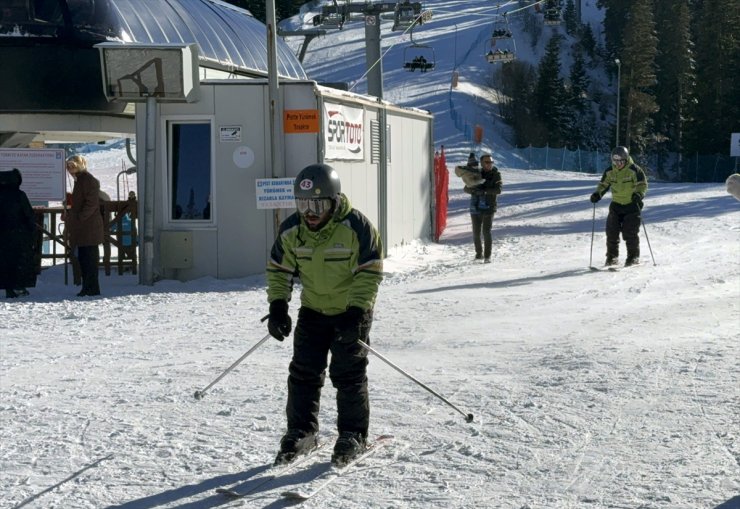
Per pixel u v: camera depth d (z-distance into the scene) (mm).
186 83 13602
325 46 102875
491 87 93812
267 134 14266
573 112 94688
